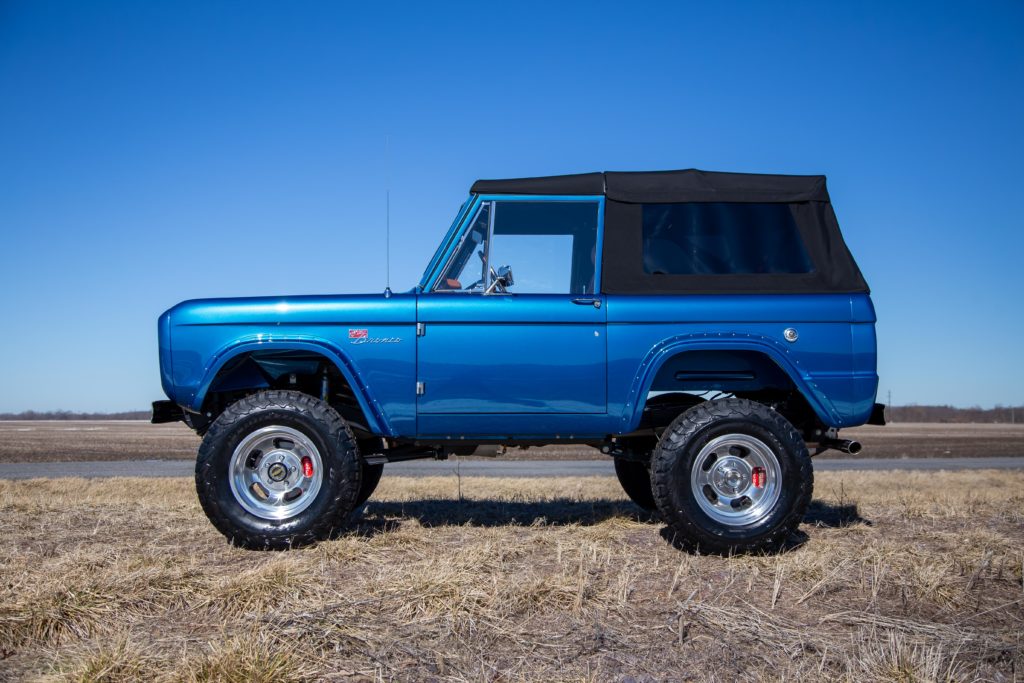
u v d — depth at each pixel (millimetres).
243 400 5156
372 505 7055
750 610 3760
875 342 5281
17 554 4746
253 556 4770
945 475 14539
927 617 3742
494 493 9242
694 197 5449
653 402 5840
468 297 5293
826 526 5922
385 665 3049
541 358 5234
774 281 5328
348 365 5262
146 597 3773
